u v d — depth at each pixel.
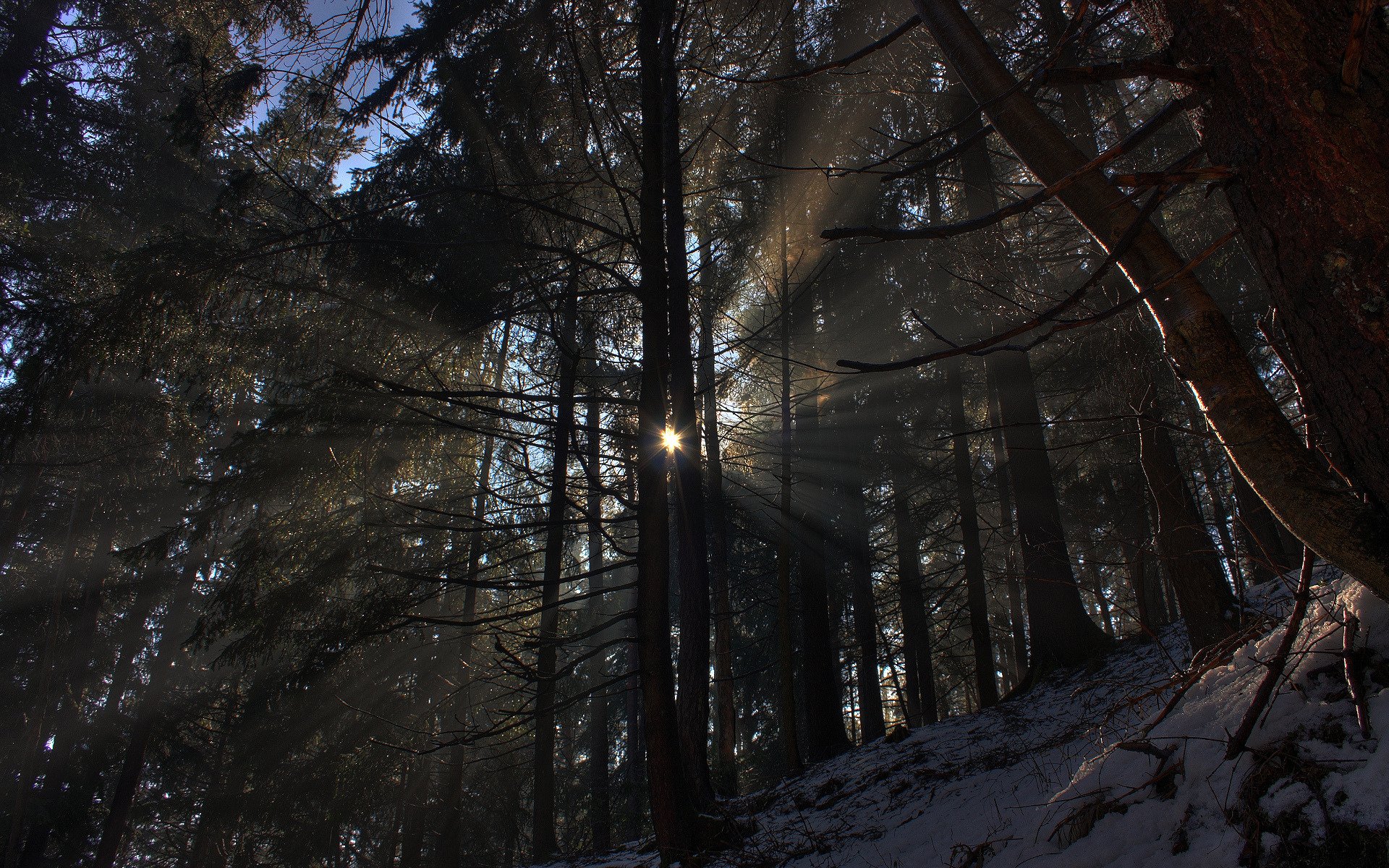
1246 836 2.47
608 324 9.17
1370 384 1.67
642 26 7.12
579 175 7.75
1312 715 2.66
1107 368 6.85
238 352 8.80
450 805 12.65
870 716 14.88
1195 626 5.84
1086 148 7.32
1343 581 3.13
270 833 14.30
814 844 6.12
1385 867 2.05
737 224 11.12
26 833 16.55
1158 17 2.15
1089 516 14.74
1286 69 1.76
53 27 13.85
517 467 5.78
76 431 14.86
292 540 11.19
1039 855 3.28
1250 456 1.98
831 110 10.16
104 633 19.61
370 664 13.21
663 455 5.91
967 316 11.70
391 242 6.51
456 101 7.65
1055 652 9.83
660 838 5.49
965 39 2.48
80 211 15.02
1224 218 8.43
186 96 7.11
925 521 17.06
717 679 13.68
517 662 5.26
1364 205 1.65
